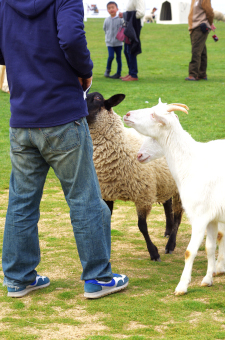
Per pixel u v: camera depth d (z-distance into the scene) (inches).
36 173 122.2
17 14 114.8
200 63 506.3
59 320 108.2
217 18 1157.7
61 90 114.3
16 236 122.0
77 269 148.5
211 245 134.4
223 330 101.3
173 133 135.5
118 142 170.7
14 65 115.9
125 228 208.8
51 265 152.3
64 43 106.0
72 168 117.6
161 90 461.4
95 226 119.6
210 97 435.5
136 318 108.5
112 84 491.2
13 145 121.1
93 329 103.5
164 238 199.8
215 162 133.0
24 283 125.3
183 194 134.0
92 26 1178.0
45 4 110.3
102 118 171.3
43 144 116.2
